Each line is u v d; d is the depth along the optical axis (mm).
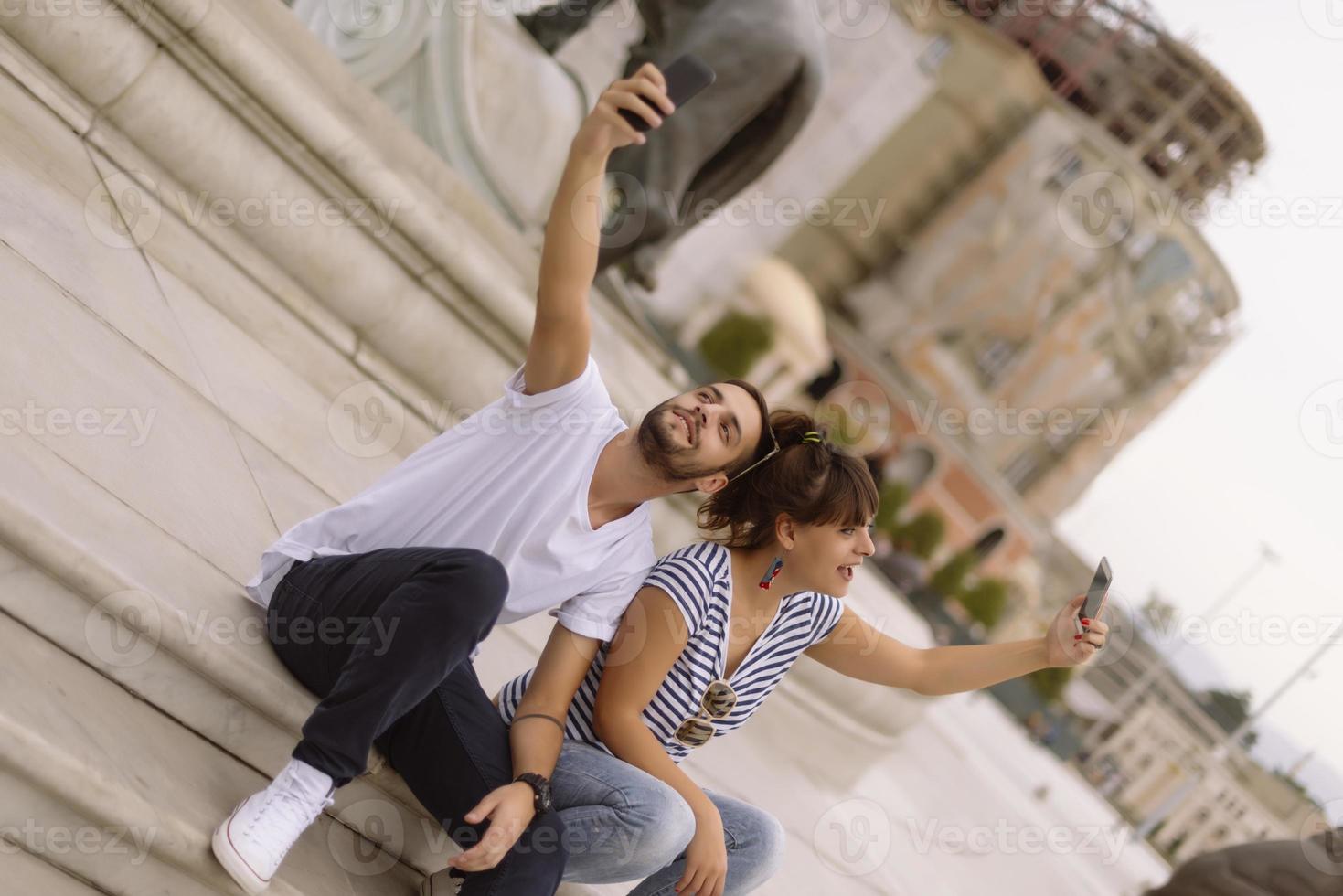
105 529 1580
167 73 2850
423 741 1532
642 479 1633
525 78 4852
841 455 1726
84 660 1415
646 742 1620
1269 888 3742
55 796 1223
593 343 5492
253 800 1336
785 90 5414
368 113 3820
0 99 2609
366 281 3162
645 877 1639
